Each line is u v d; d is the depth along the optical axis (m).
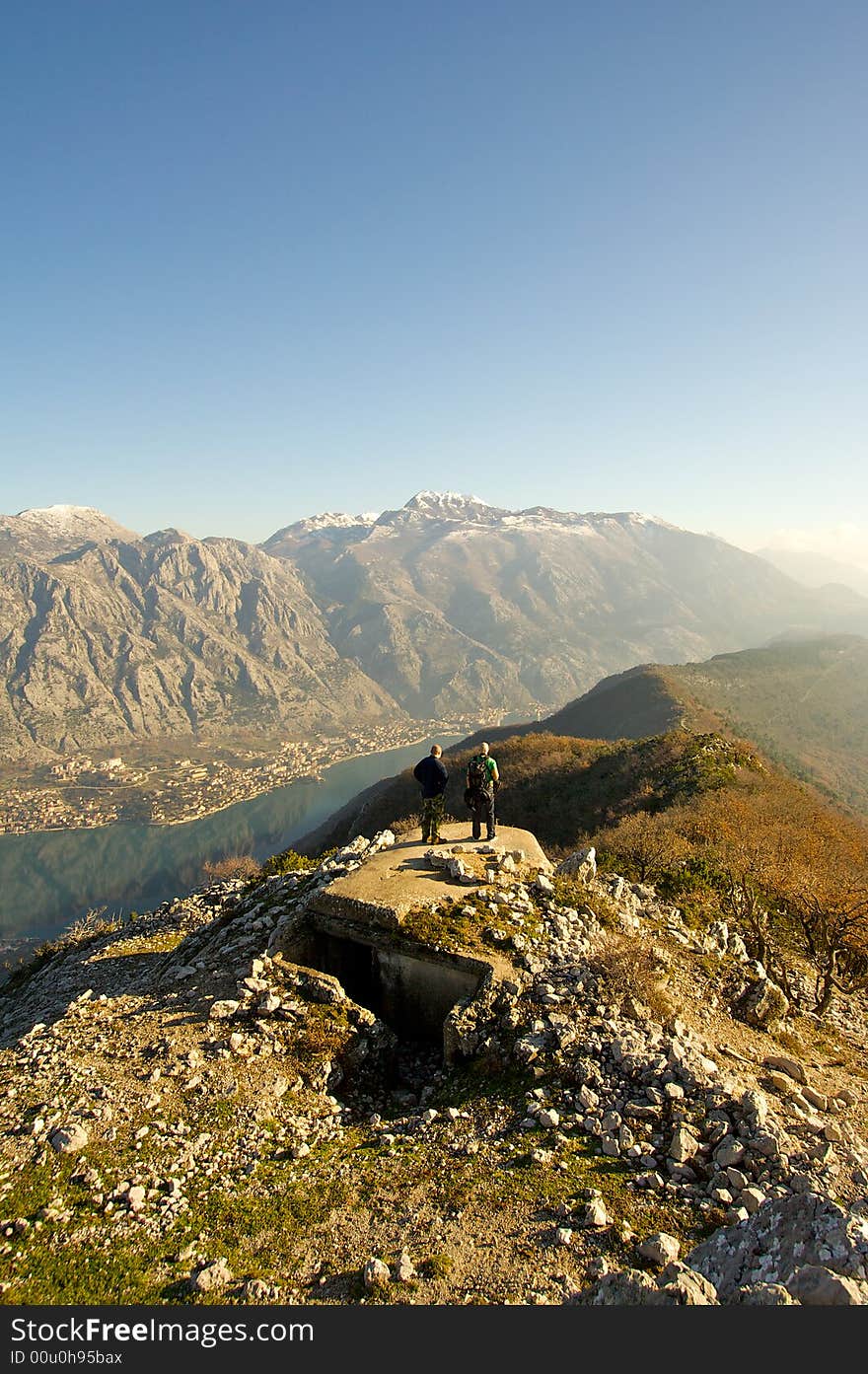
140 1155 8.63
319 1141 9.27
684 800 44.84
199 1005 12.53
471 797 18.25
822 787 118.69
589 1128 8.84
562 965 12.38
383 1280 6.39
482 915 13.56
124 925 24.84
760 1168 7.92
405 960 13.02
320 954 14.33
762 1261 6.15
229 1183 8.20
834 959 21.50
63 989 18.52
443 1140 8.95
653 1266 6.51
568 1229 7.06
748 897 22.48
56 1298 6.38
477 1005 11.30
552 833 54.41
